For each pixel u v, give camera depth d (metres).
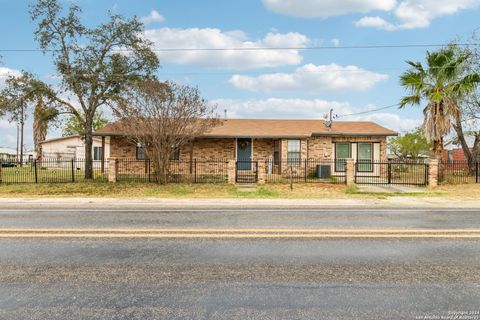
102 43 20.59
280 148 23.22
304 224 8.59
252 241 6.78
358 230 7.84
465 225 8.55
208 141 23.47
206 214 10.24
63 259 5.64
